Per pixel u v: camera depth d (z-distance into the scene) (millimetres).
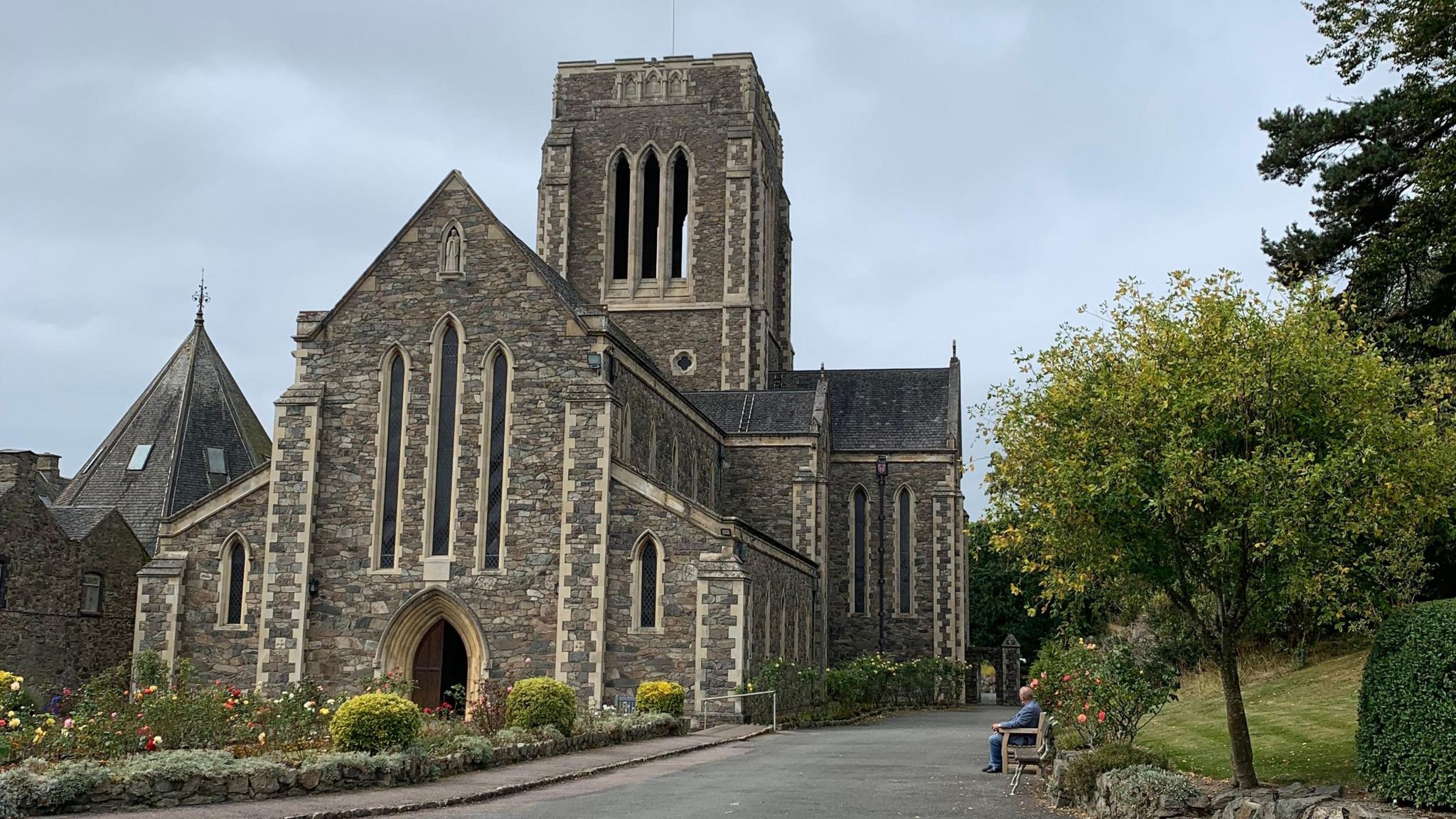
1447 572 29609
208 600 39219
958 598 59906
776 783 22969
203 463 49094
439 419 39219
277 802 19312
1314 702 29375
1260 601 18609
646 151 62438
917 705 57812
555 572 37750
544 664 37344
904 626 59844
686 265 61750
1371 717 15992
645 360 43656
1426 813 14422
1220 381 17703
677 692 34906
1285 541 16562
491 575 37969
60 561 41688
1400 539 18531
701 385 60500
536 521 38125
